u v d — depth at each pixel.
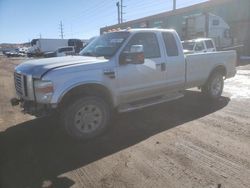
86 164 3.98
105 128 5.14
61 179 3.58
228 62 7.72
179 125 5.51
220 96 7.99
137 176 3.59
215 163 3.87
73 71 4.67
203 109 6.66
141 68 5.58
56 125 5.70
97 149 4.49
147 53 5.80
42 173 3.75
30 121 6.10
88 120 4.89
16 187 3.41
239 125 5.41
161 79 6.03
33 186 3.43
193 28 23.47
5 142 4.88
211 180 3.44
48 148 4.58
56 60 5.16
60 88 4.54
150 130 5.28
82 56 5.64
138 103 5.76
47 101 4.49
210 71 7.20
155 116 6.18
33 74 4.65
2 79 14.58
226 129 5.20
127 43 5.44
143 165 3.88
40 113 4.68
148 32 5.87
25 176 3.67
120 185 3.39
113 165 3.92
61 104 4.70
